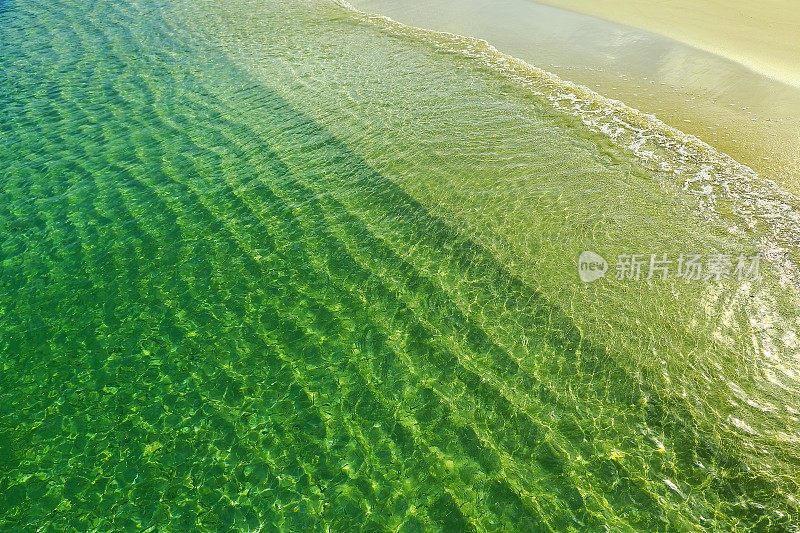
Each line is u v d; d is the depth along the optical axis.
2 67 18.69
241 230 12.29
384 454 8.48
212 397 9.24
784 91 15.80
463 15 22.48
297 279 11.17
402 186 13.35
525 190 13.05
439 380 9.38
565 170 13.60
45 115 16.23
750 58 17.44
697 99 15.98
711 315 9.96
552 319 10.12
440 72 18.30
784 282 10.48
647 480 7.96
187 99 17.00
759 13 20.00
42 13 22.75
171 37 20.88
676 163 13.62
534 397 9.04
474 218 12.34
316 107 16.52
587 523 7.58
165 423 8.90
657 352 9.47
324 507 7.91
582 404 8.90
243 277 11.24
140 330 10.28
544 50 19.38
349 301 10.71
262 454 8.52
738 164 13.44
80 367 9.69
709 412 8.64
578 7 22.22
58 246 11.93
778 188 12.69
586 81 17.33
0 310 10.62
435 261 11.39
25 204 12.99
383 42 20.45
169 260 11.60
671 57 18.06
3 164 14.25
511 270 11.09
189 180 13.70
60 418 8.96
